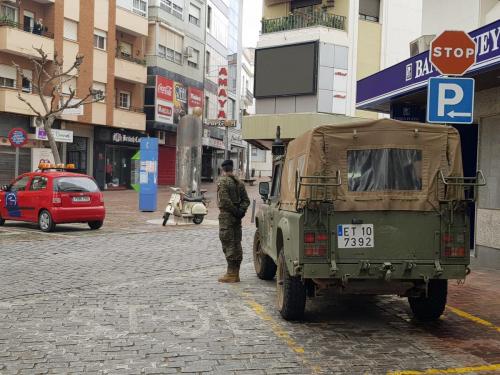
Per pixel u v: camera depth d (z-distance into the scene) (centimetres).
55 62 2530
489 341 584
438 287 643
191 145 2025
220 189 888
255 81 3316
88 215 1573
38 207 1542
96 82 3578
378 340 583
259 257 930
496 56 838
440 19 1435
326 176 596
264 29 3316
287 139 3153
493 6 1302
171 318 661
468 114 714
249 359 514
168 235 1523
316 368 492
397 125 610
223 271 997
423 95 1209
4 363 494
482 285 891
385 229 590
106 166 3819
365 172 604
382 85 1282
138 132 4072
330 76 3097
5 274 927
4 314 669
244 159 7006
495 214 1083
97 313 679
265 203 891
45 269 980
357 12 3156
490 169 1121
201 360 508
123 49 3934
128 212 2225
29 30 3178
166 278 920
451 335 607
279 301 691
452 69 729
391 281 601
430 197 597
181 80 4478
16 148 3048
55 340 566
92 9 3509
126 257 1131
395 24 3262
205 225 1820
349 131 609
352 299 793
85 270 977
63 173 1573
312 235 582
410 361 515
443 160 608
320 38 3066
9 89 2927
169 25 4281
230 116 6331
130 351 532
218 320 656
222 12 5484
